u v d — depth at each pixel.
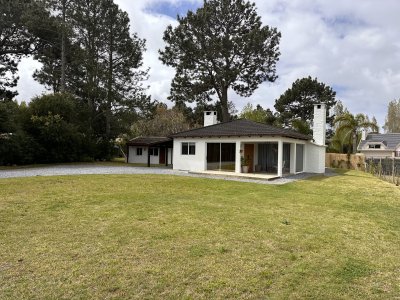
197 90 31.03
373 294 3.85
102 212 7.69
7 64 31.25
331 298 3.72
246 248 5.34
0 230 6.10
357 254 5.21
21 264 4.48
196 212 7.89
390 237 6.25
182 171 20.42
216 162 23.23
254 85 30.92
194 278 4.15
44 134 25.70
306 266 4.63
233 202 9.42
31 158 25.09
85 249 5.13
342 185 14.59
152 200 9.38
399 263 4.88
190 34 29.77
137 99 32.47
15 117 24.44
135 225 6.57
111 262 4.61
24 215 7.28
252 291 3.84
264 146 22.14
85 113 30.48
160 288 3.86
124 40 31.81
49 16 28.20
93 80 30.42
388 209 9.14
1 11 26.38
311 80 39.38
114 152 34.06
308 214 8.09
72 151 28.05
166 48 30.88
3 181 12.96
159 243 5.49
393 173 17.19
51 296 3.60
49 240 5.56
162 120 43.19
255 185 13.53
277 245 5.54
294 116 38.91
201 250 5.18
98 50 31.38
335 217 7.86
